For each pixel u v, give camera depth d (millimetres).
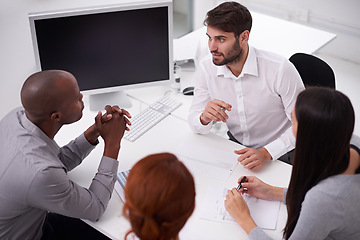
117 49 2070
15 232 1605
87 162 1864
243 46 1863
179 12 4438
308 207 1271
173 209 889
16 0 3938
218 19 1744
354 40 3660
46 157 1501
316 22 3771
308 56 2266
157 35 2080
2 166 1505
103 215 1629
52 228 1828
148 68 2168
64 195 1480
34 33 1929
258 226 1537
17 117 1597
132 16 1998
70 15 1920
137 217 913
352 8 3502
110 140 1706
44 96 1447
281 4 3854
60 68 2053
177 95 2324
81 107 1589
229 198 1605
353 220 1297
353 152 1271
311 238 1298
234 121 2158
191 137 2004
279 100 2014
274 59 1933
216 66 2008
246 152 1828
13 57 3115
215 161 1854
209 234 1525
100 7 1955
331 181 1255
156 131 2045
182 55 2621
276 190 1646
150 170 891
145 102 2266
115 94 2295
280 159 2109
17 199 1487
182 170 914
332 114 1170
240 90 2012
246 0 4047
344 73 3693
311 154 1239
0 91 2770
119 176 1781
